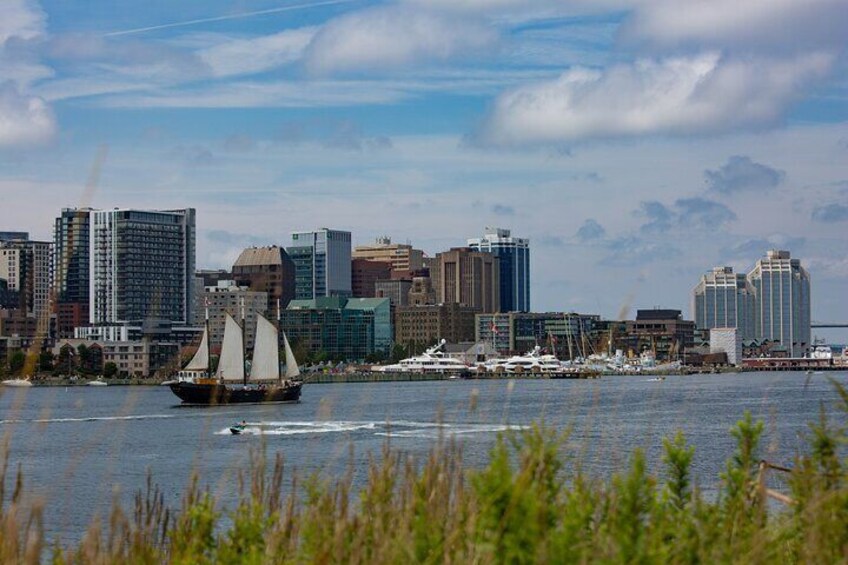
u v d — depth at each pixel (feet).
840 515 66.28
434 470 66.23
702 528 65.36
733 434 76.54
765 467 75.41
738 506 69.87
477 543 56.29
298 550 65.87
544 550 54.90
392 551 58.90
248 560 64.69
